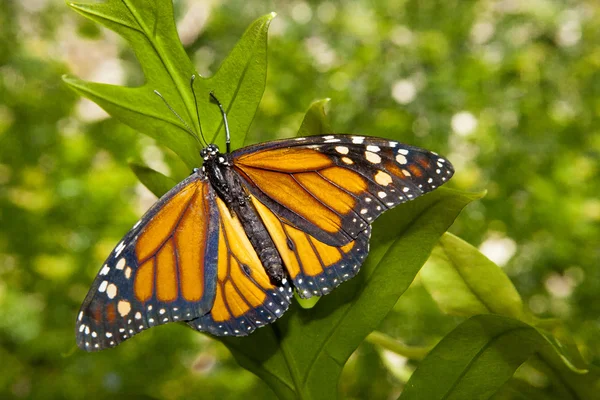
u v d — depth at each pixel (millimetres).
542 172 588
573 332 530
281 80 628
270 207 396
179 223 396
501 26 781
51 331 604
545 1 833
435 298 408
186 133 405
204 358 643
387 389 534
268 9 802
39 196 626
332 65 670
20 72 718
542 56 736
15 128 669
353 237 386
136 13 396
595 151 597
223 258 396
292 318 399
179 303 391
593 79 681
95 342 379
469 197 381
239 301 393
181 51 400
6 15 778
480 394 385
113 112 400
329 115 627
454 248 404
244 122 404
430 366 386
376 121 620
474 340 383
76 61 873
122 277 385
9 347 610
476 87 631
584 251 555
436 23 742
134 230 389
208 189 401
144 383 550
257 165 398
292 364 400
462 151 623
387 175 384
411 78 653
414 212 387
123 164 641
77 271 609
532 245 573
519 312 403
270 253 392
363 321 395
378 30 696
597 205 564
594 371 398
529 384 416
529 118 611
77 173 649
